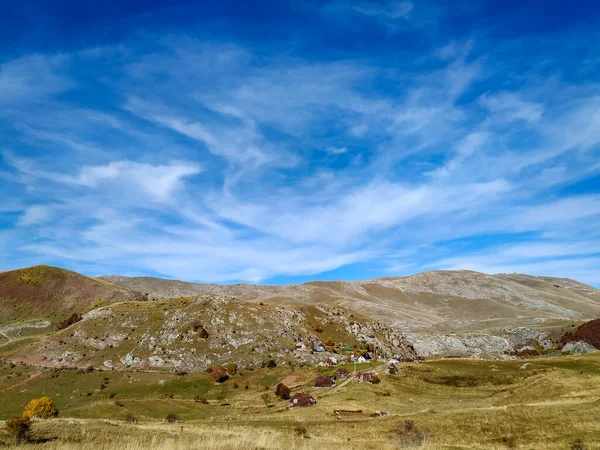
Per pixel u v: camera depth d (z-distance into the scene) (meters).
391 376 101.38
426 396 85.94
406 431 51.56
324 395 91.31
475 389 87.50
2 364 132.50
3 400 107.69
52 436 34.06
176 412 86.06
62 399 108.50
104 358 133.12
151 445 27.44
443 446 45.72
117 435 35.75
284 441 31.33
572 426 45.03
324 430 58.78
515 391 76.38
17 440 31.91
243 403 97.75
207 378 122.69
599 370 80.12
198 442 28.91
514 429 47.53
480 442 45.81
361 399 83.44
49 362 132.50
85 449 28.41
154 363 130.38
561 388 67.88
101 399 107.81
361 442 46.25
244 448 26.73
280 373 121.50
